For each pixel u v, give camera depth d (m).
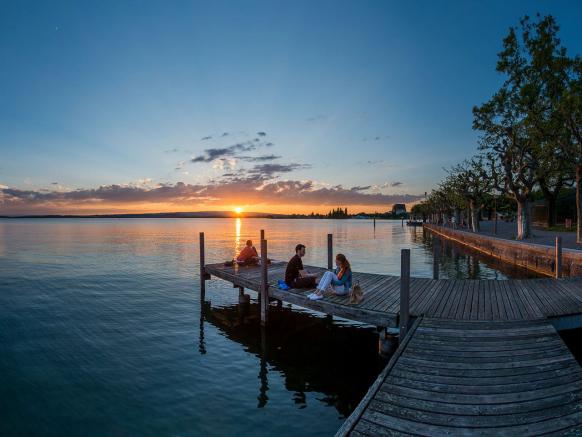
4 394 8.63
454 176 51.22
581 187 24.86
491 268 26.59
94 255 38.47
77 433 7.07
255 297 18.75
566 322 9.62
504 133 30.64
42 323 14.41
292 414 7.69
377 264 30.02
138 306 17.08
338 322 14.41
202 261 18.06
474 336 8.09
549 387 5.89
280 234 80.12
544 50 24.38
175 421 7.44
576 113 21.81
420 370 6.57
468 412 5.24
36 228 129.00
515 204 69.69
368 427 4.95
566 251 18.92
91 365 10.31
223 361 10.60
